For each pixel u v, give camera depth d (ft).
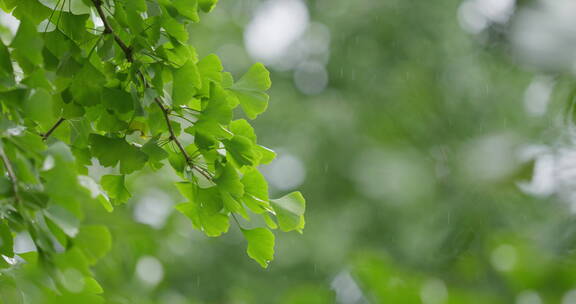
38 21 13.30
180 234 28.17
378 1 40.47
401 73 37.63
